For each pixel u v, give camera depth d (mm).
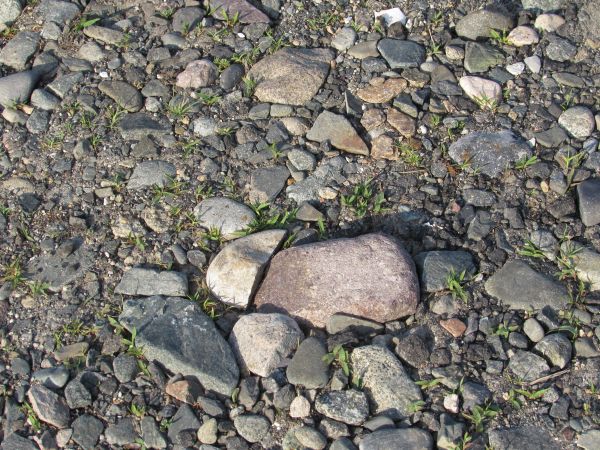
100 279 992
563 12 1186
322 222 1008
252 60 1167
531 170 1038
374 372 891
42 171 1083
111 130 1109
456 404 872
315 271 946
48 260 1009
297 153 1069
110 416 893
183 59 1168
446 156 1063
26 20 1241
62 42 1209
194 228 1021
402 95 1116
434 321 934
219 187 1053
